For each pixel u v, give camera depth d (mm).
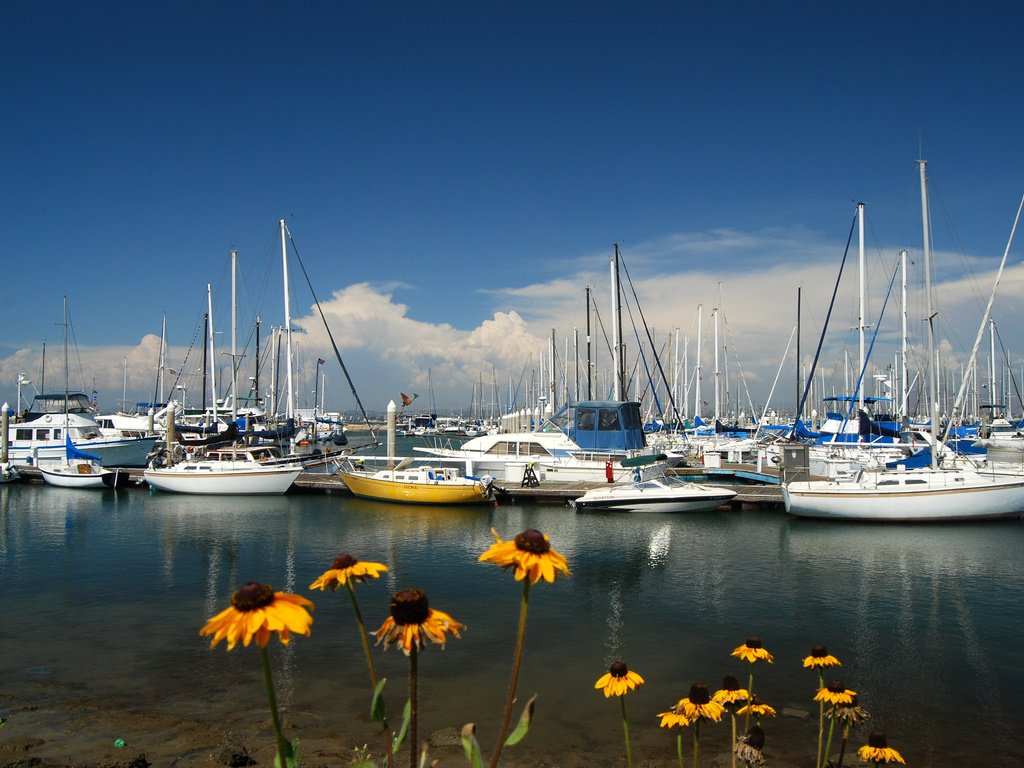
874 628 15211
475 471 36719
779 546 23797
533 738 9953
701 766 9133
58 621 15445
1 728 10039
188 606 16672
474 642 14094
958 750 9742
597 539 25125
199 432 51250
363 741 9852
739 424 70375
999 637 14641
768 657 6812
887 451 37156
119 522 28844
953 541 24297
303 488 36875
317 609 16344
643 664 12984
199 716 10641
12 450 45781
